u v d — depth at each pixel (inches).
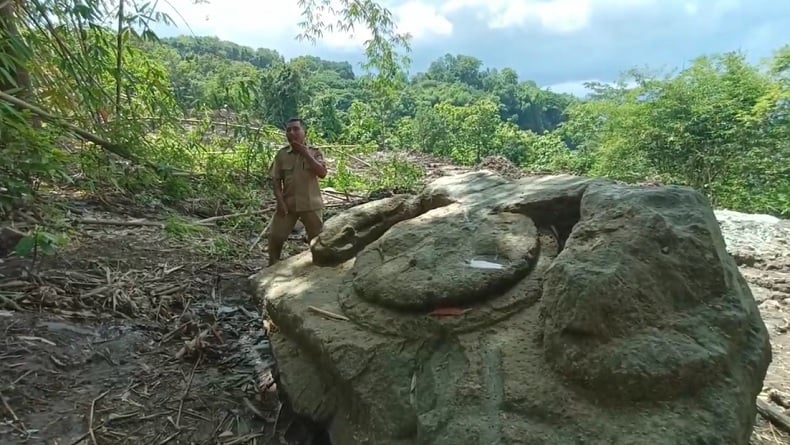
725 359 89.3
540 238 128.8
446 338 107.9
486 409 91.7
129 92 300.5
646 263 96.0
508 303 110.2
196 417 133.1
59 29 259.1
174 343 165.2
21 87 245.4
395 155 480.1
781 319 203.8
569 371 90.7
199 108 319.0
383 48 426.6
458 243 126.6
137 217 266.2
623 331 90.4
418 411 99.6
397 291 116.4
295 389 125.7
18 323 154.7
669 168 490.6
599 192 116.8
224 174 322.3
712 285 97.3
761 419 137.9
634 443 81.6
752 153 434.6
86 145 286.2
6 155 188.9
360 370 110.3
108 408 132.4
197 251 239.0
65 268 195.9
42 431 121.6
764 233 305.6
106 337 161.0
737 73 469.7
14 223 205.5
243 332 176.9
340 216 167.0
